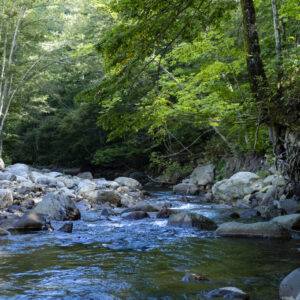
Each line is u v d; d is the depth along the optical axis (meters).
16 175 17.08
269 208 8.88
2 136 26.11
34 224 7.11
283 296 3.22
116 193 12.52
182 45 8.99
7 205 9.73
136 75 7.75
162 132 11.82
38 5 22.88
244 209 9.84
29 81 24.75
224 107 9.86
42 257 4.93
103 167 33.97
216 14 7.62
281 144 9.15
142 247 5.56
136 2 6.58
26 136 36.94
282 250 5.18
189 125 20.59
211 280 3.86
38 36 23.42
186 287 3.64
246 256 4.89
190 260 4.74
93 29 20.64
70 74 31.95
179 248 5.46
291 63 8.44
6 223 7.33
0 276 4.06
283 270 4.19
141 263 4.61
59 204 8.70
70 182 17.16
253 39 8.74
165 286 3.68
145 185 24.97
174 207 11.47
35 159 38.88
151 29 7.01
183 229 7.13
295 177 9.02
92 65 24.20
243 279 3.88
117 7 6.84
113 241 6.04
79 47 18.34
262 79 8.61
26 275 4.10
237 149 17.88
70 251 5.30
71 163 37.44
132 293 3.49
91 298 3.37
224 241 5.91
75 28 23.59
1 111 22.84
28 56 24.69
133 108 8.73
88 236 6.48
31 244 5.78
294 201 8.88
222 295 3.31
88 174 26.53
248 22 8.78
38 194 12.69
